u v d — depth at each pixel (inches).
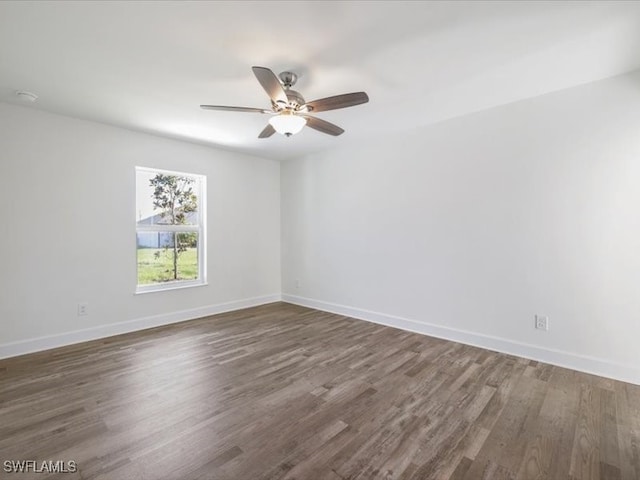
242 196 187.6
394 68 90.5
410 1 63.8
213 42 77.7
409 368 106.9
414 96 110.0
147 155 148.6
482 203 124.2
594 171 100.7
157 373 102.8
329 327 152.5
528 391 91.5
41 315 121.6
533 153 111.8
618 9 66.6
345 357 116.4
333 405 84.4
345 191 171.9
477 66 90.1
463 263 130.0
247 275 191.2
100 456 65.1
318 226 186.4
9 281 114.8
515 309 117.3
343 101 87.7
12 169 114.8
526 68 91.5
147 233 154.2
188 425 75.6
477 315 126.7
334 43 78.4
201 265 173.2
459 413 80.8
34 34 74.3
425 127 139.5
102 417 78.4
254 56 83.9
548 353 110.3
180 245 166.1
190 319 164.9
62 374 101.5
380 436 71.9
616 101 96.7
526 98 112.3
